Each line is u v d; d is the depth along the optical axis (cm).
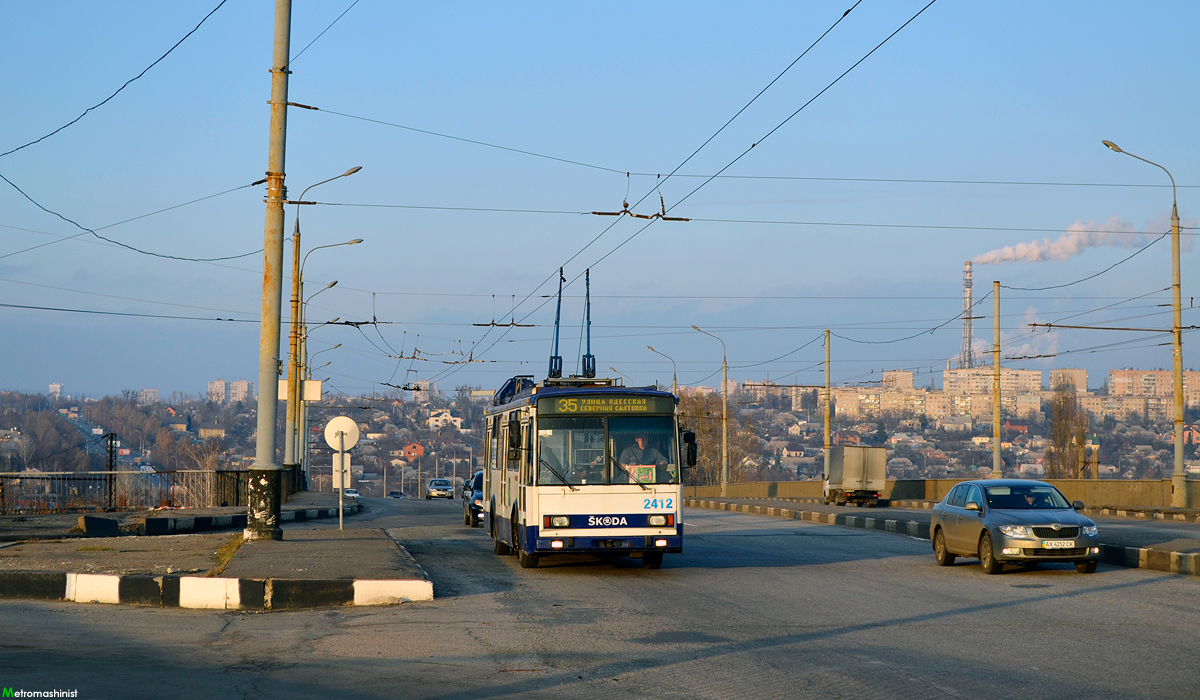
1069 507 1702
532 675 825
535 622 1104
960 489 1800
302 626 1070
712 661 884
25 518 3009
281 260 1762
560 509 1576
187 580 1207
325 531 2070
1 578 1253
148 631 1026
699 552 2028
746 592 1376
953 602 1275
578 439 1603
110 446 3762
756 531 2727
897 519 2905
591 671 841
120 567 1361
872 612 1187
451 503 5656
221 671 827
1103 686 784
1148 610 1206
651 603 1259
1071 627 1077
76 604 1207
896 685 786
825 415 5303
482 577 1541
